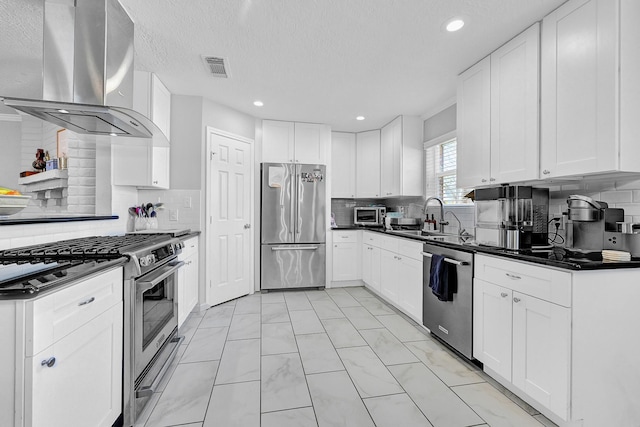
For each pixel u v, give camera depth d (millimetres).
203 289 3174
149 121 1778
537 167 1865
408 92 3043
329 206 4121
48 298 973
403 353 2246
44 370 958
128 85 1811
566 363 1400
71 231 2035
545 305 1512
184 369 2008
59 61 1567
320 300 3557
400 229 3943
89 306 1199
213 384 1836
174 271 2141
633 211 1697
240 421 1513
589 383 1420
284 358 2160
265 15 1854
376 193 4426
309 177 3992
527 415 1567
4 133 2350
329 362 2105
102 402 1298
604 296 1436
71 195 2545
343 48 2229
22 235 1627
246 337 2516
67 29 1579
